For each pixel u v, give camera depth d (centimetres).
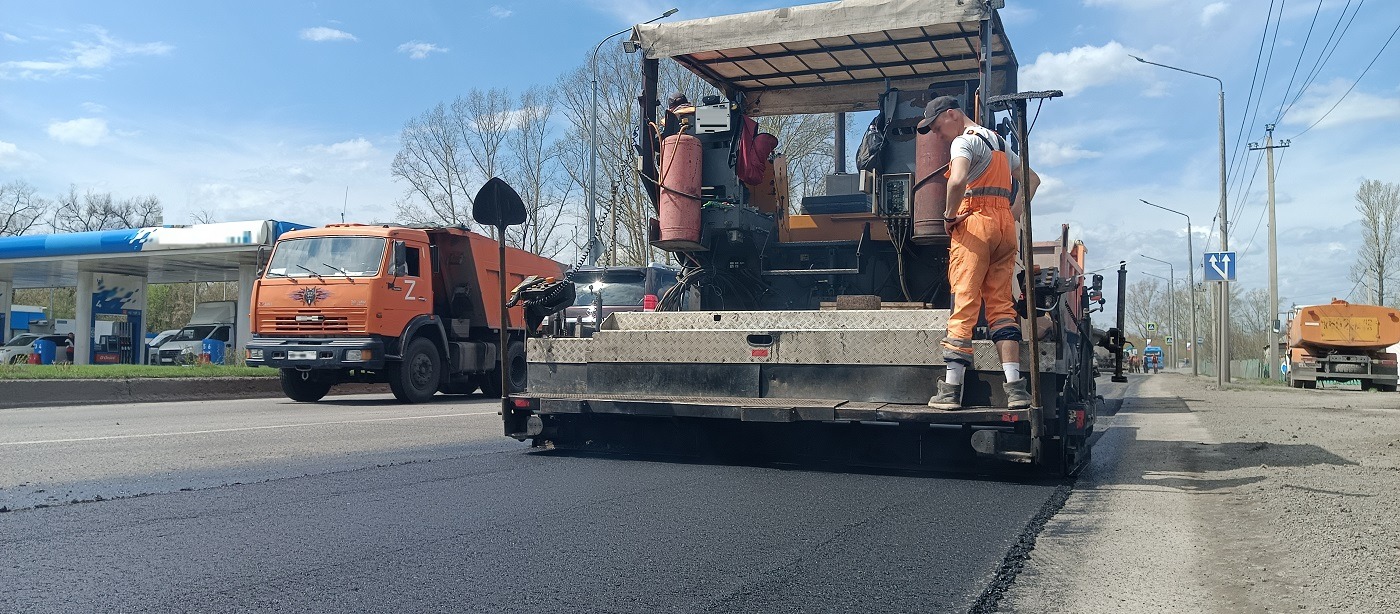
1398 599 354
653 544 424
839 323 673
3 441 810
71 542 411
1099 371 1362
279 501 513
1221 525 505
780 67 877
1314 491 597
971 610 338
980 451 612
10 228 6475
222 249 2792
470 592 345
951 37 786
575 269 1712
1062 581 386
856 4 756
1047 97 559
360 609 323
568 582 361
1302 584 380
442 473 623
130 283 3509
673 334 696
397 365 1489
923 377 639
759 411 630
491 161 4097
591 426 730
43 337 3544
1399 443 924
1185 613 344
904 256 773
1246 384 3241
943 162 712
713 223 793
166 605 322
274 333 1468
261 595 336
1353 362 2809
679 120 822
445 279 1677
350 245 1483
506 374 723
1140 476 700
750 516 491
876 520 488
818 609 334
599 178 3609
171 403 1468
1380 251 6575
